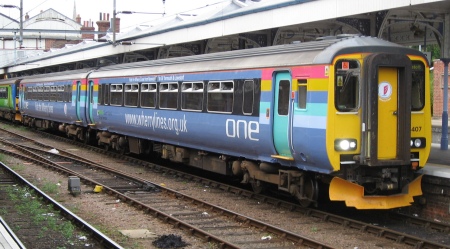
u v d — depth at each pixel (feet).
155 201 41.52
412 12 44.91
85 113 74.79
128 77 61.05
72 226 32.68
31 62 130.41
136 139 62.69
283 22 49.01
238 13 54.90
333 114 32.71
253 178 41.93
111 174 54.39
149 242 30.09
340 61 32.89
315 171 34.78
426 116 35.60
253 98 39.68
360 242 30.25
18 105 119.75
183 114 49.11
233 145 42.70
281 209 38.83
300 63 34.94
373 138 32.81
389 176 34.14
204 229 33.12
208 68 45.50
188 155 52.06
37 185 48.11
